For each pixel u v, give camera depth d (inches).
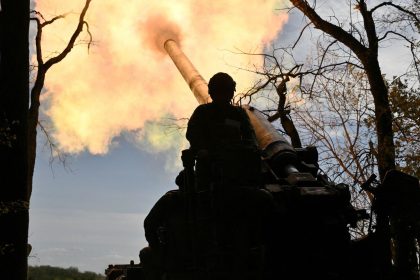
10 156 386.9
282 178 366.3
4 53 398.0
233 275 325.4
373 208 353.7
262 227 336.2
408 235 354.6
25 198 390.0
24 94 398.0
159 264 377.4
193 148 364.5
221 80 375.2
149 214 375.9
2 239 378.9
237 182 333.1
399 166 626.5
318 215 341.7
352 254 347.6
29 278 722.8
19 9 400.8
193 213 348.2
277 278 333.4
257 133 403.2
